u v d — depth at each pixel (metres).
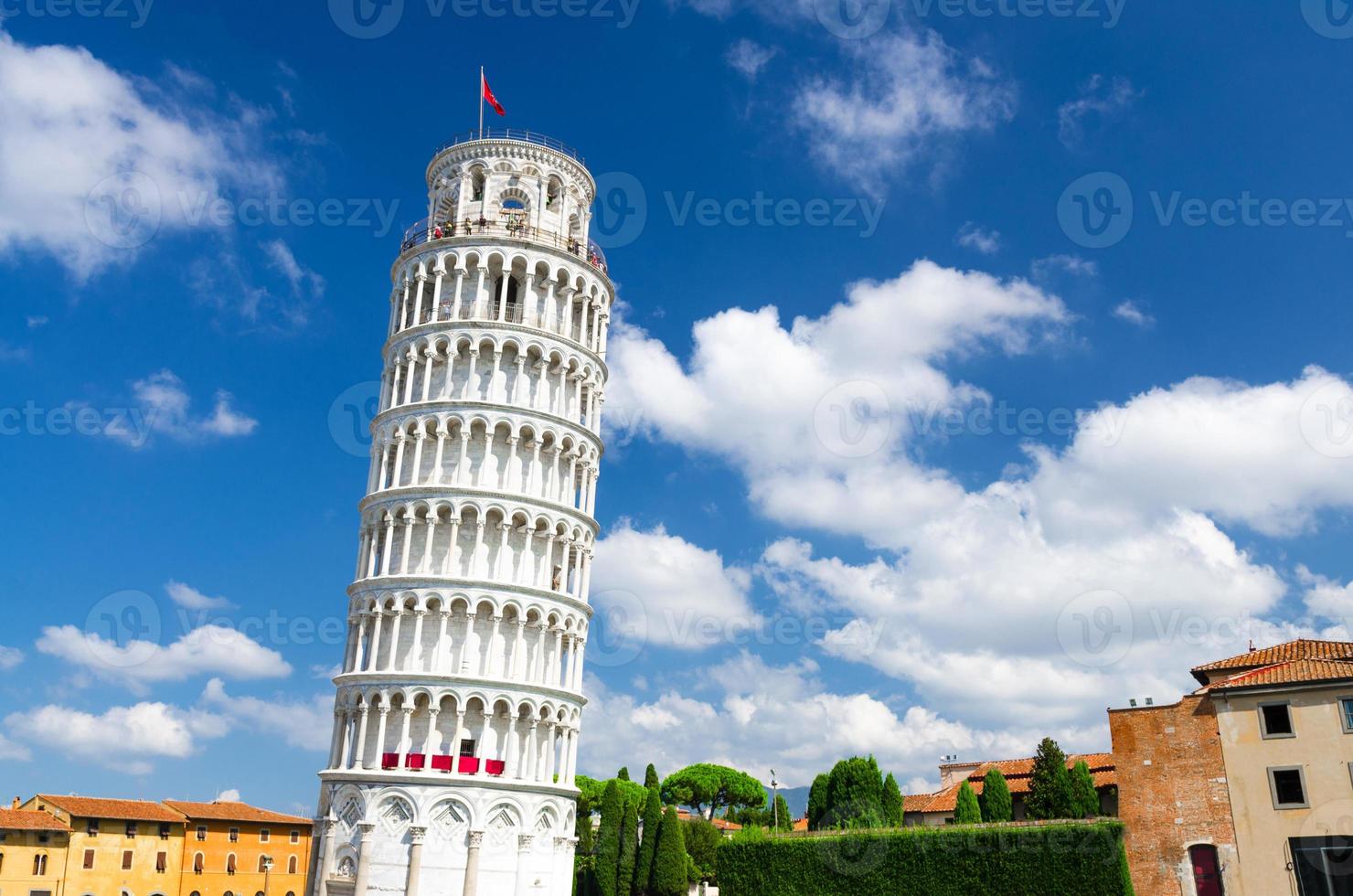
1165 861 56.91
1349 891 53.12
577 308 82.00
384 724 67.62
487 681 67.62
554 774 71.19
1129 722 59.91
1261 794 55.91
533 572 72.69
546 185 82.25
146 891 114.56
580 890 95.75
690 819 111.00
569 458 76.62
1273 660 67.19
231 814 124.44
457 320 75.31
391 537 71.69
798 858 65.62
